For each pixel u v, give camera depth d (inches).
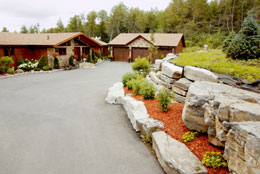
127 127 283.1
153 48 626.5
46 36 981.8
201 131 207.5
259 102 178.1
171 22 2086.6
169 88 353.7
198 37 1817.2
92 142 237.1
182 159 170.7
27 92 483.8
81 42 1052.5
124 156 206.5
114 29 2583.7
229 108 152.9
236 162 128.9
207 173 156.6
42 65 818.2
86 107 374.3
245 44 346.6
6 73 704.4
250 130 114.7
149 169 184.2
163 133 220.4
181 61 441.1
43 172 179.5
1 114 330.0
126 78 484.1
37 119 310.3
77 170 182.9
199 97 201.8
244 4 1825.8
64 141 239.0
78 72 814.5
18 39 883.4
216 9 2185.0
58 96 452.8
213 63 358.9
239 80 269.6
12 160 197.6
